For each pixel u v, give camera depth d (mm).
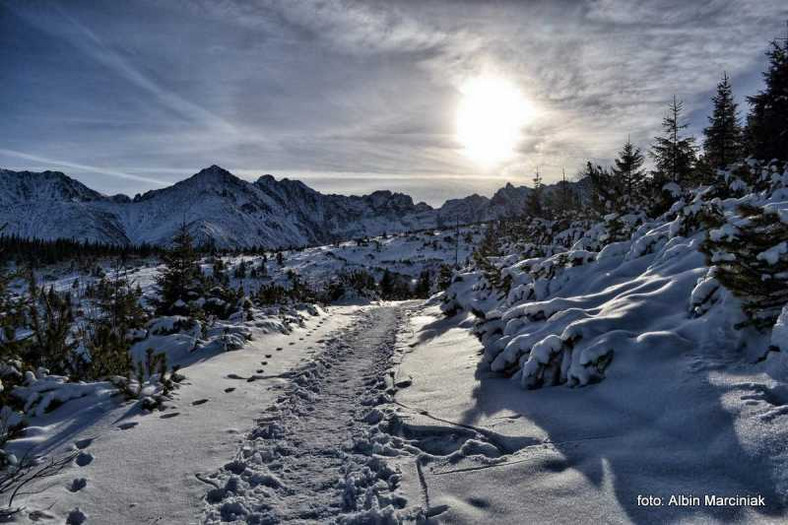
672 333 5000
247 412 6152
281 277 80688
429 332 12523
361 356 10234
